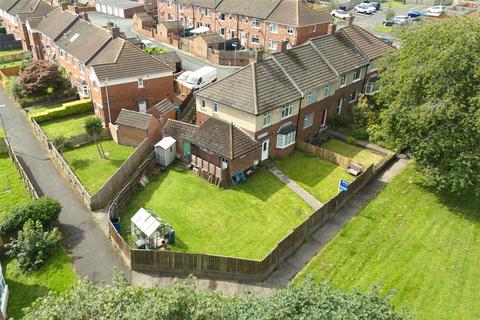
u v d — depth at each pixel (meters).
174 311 14.73
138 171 35.34
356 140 44.47
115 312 14.95
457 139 30.77
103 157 39.47
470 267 27.11
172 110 45.22
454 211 32.84
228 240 29.31
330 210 31.52
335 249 28.64
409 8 105.62
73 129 44.97
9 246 26.98
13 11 74.38
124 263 26.95
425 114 31.42
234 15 73.81
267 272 26.30
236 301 16.84
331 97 45.31
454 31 32.25
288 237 27.16
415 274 26.48
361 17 97.19
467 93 31.19
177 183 35.88
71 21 57.12
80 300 15.74
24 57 68.88
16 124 46.31
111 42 48.28
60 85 52.81
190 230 30.23
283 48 42.00
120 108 45.88
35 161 38.50
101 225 30.33
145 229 27.36
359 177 34.56
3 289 23.02
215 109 39.44
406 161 40.31
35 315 15.48
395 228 30.84
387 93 37.34
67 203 32.56
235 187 35.34
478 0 103.00
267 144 38.72
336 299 15.78
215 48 69.31
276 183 36.12
